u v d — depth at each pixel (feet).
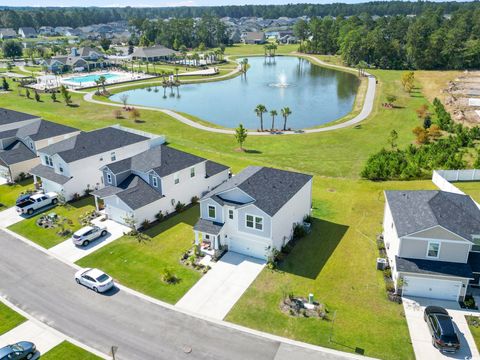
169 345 88.33
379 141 236.22
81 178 164.45
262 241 117.70
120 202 138.51
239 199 121.08
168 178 144.25
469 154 201.67
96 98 365.81
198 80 456.04
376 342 88.07
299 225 132.16
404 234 101.30
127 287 108.37
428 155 189.06
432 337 87.61
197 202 158.40
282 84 439.63
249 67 549.13
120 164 150.71
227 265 117.19
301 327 92.89
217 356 85.15
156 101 364.58
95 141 176.45
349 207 151.53
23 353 83.25
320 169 192.44
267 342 88.74
